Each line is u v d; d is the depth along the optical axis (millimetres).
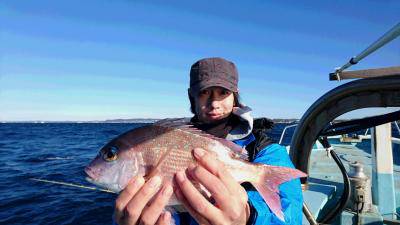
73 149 9172
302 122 1289
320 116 1229
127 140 792
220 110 937
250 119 920
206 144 774
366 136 3785
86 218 2912
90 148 9477
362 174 1570
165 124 788
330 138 4172
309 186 1835
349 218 1525
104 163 793
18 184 4227
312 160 2721
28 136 16625
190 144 761
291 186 815
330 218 1481
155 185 628
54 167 5641
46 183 4289
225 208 594
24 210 3119
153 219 613
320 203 1537
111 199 3475
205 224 610
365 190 1534
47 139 14094
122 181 773
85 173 802
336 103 1165
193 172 625
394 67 1219
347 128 1216
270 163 855
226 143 800
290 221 753
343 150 3320
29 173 5012
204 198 606
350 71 1339
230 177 628
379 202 1593
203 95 938
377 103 1062
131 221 623
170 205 695
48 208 3189
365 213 1522
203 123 964
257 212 687
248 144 931
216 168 635
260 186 791
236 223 605
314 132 1268
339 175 2141
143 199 616
